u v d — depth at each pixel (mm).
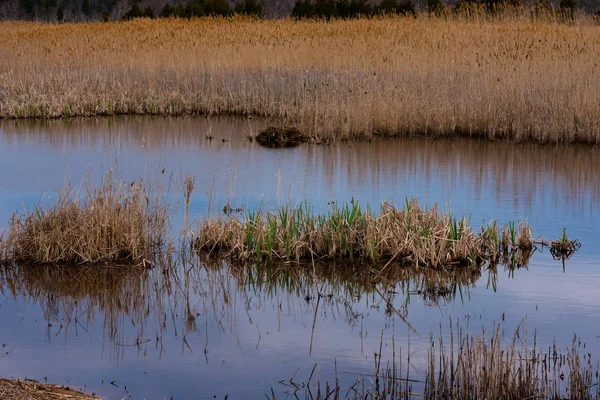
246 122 39844
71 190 21594
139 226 18562
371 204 22250
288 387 11727
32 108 40938
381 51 47531
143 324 14367
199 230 19000
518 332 13820
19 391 10609
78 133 35625
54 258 17922
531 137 34438
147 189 24047
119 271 17406
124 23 65625
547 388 11422
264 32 57344
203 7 81875
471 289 16375
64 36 59344
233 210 21609
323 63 47156
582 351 12898
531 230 20281
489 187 24844
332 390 11562
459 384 11164
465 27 53406
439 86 38312
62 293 16016
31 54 52750
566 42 45156
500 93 36406
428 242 18078
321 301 15711
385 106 36062
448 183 25375
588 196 23734
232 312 15039
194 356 12898
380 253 18359
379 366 12461
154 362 12641
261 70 47062
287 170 27531
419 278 17141
